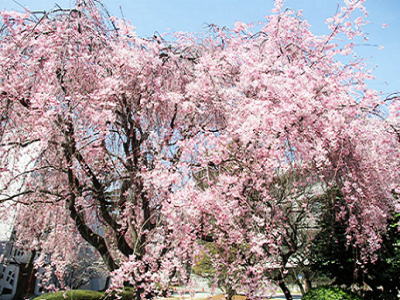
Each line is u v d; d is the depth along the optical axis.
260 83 3.71
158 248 3.63
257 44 4.19
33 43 3.49
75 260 7.27
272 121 3.40
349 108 3.39
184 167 3.48
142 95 3.97
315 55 3.66
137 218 4.19
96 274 10.70
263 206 4.12
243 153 3.70
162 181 3.46
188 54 4.51
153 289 3.47
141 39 4.00
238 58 4.19
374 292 5.34
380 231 4.27
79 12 3.78
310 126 3.42
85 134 3.82
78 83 3.78
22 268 9.25
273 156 3.42
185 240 3.34
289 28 3.88
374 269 5.07
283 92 3.31
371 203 3.85
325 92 3.55
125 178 3.95
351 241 4.55
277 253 4.22
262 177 3.73
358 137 3.48
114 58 3.82
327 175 3.96
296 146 3.63
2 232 7.58
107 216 4.19
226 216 3.42
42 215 5.03
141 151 4.04
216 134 3.98
